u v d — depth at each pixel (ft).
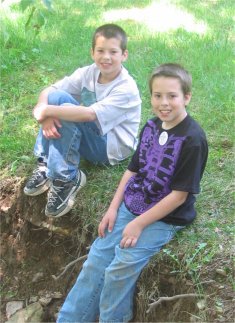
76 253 12.33
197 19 22.70
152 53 18.93
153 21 22.53
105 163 12.62
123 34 11.65
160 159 9.93
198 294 9.71
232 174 12.36
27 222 13.05
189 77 9.80
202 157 9.65
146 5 24.75
